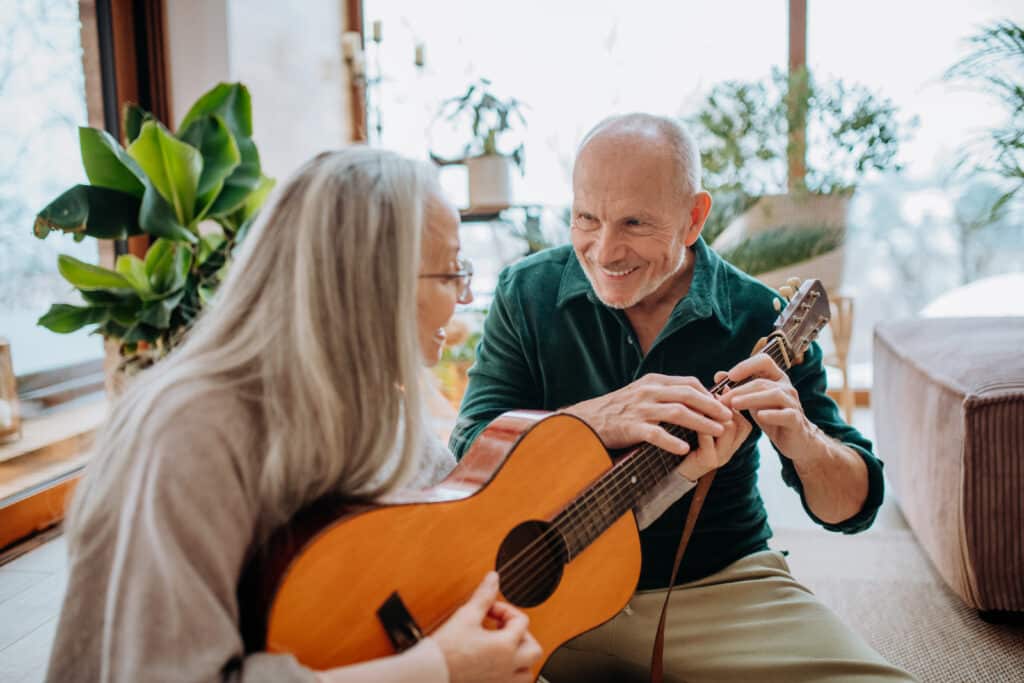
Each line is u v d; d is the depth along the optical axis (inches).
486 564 35.1
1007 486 69.4
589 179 46.7
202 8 133.5
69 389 116.1
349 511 31.8
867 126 149.9
